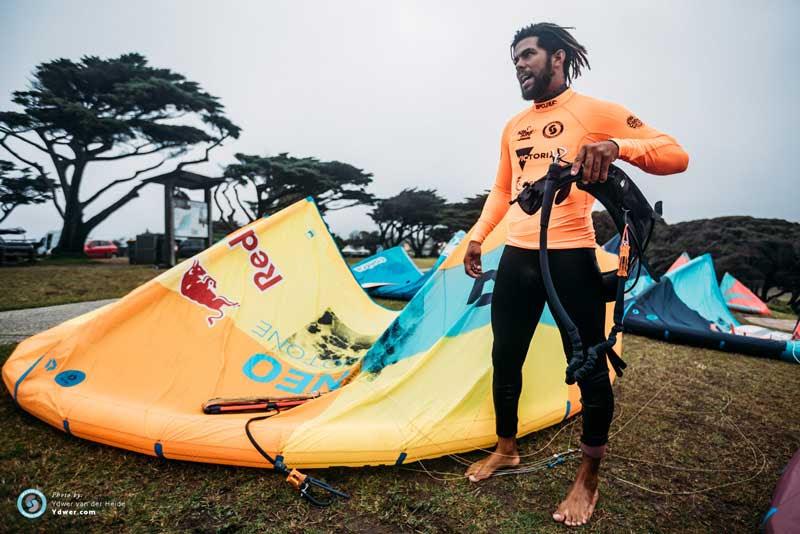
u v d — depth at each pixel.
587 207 2.07
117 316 2.94
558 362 3.00
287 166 40.59
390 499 2.13
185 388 2.84
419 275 9.38
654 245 24.05
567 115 2.09
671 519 2.05
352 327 4.19
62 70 33.56
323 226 4.62
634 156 1.77
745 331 6.82
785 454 2.75
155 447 2.35
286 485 2.21
